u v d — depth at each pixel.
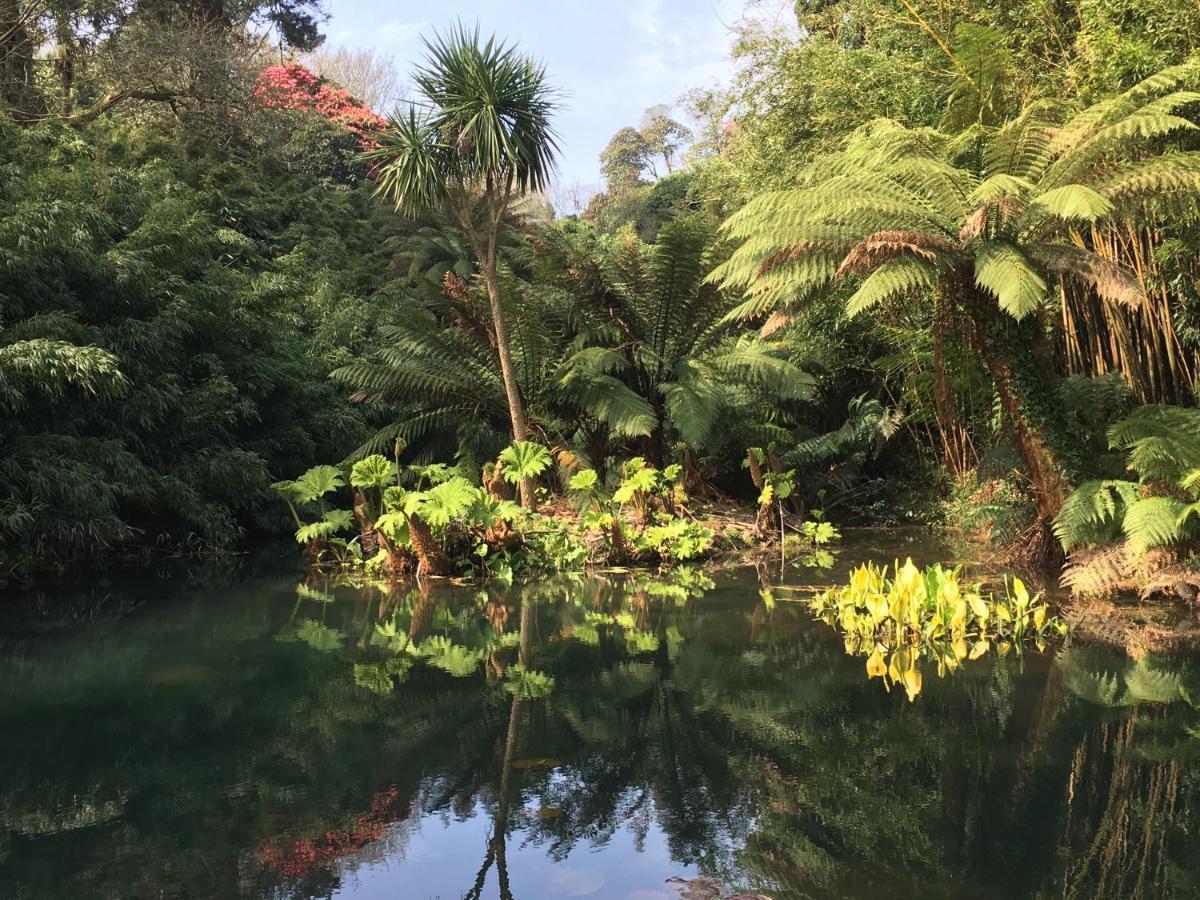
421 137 7.47
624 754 2.48
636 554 6.81
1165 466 4.82
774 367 9.09
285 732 2.70
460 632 4.27
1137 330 6.18
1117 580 4.78
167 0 18.08
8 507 5.72
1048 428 5.50
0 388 5.39
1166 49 5.29
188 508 7.18
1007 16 6.88
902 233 4.93
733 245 8.95
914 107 7.54
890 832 1.94
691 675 3.37
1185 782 2.21
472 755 2.47
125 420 6.91
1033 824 1.98
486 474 8.10
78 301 7.07
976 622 4.27
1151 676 3.29
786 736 2.62
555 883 1.71
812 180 7.66
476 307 9.14
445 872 1.76
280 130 20.12
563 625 4.43
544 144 7.74
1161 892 1.64
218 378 7.88
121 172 11.06
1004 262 4.74
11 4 15.02
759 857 1.83
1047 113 5.70
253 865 1.79
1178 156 4.66
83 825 2.00
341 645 3.98
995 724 2.71
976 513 7.49
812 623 4.43
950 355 6.07
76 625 4.46
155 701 3.05
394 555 6.45
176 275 8.27
